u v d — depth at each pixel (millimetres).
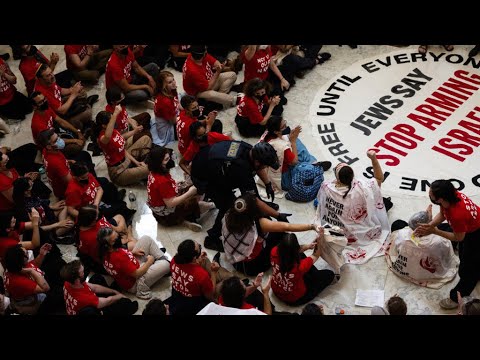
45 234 8039
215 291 7078
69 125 9570
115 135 8680
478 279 7422
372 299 7430
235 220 7145
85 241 7457
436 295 7398
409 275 7539
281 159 8445
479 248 6859
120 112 9055
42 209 8211
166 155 7859
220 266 7883
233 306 6387
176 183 8758
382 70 10547
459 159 9023
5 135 10039
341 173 7660
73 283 6730
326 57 10828
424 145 9266
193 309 7047
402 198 8578
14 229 7547
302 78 10578
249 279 7742
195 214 8398
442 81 10234
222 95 10055
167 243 8266
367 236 7938
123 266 7266
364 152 9281
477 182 8719
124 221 8172
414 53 10750
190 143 8562
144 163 9023
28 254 7594
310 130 9711
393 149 9266
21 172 9195
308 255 7957
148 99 10305
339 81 10453
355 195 7699
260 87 9039
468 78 10234
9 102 10141
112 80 10023
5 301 7164
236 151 7480
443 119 9609
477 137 9297
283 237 7047
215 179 7551
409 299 7410
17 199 7887
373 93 10180
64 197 8758
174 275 7039
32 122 9031
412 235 7328
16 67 11312
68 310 7039
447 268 7527
